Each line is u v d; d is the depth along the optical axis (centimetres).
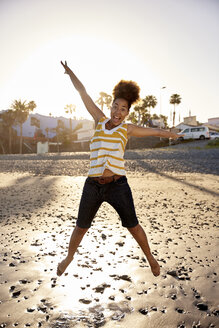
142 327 217
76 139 6950
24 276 299
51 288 275
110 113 228
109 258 351
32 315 231
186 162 1741
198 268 323
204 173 1285
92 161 224
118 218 555
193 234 450
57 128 7731
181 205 672
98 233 454
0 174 1397
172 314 234
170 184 995
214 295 264
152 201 720
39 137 7419
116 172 217
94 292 268
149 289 275
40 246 392
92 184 221
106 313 235
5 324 219
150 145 4931
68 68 261
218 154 2111
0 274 304
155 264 243
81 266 326
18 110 5981
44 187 973
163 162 1773
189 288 278
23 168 1673
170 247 391
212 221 529
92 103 252
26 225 502
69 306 244
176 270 316
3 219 543
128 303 250
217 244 401
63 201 734
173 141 3881
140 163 1742
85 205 223
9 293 265
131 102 226
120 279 296
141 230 229
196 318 229
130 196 222
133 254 365
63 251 374
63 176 1302
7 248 383
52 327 215
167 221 530
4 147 6531
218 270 317
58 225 504
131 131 228
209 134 3578
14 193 853
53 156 2647
